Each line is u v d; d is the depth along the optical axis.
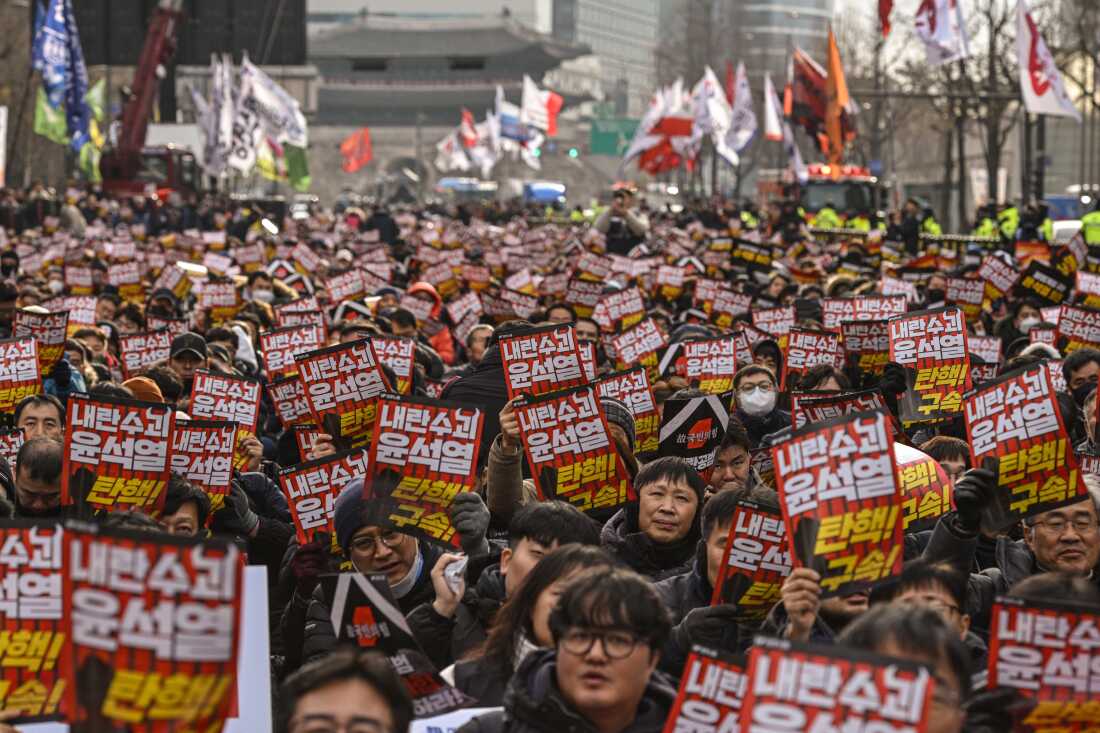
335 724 5.81
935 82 86.12
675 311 30.53
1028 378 9.24
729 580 8.91
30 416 13.70
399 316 21.56
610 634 6.57
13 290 20.56
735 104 77.06
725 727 6.64
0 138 61.16
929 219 58.38
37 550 7.12
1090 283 24.98
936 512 10.37
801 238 52.09
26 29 84.69
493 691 7.92
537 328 12.90
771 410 15.32
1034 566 10.16
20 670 7.10
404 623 8.17
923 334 14.84
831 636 8.11
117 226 59.34
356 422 13.59
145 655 5.35
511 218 98.38
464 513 9.72
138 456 10.52
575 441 11.10
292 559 10.41
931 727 5.94
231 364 18.92
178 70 97.44
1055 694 6.68
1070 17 84.38
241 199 82.00
